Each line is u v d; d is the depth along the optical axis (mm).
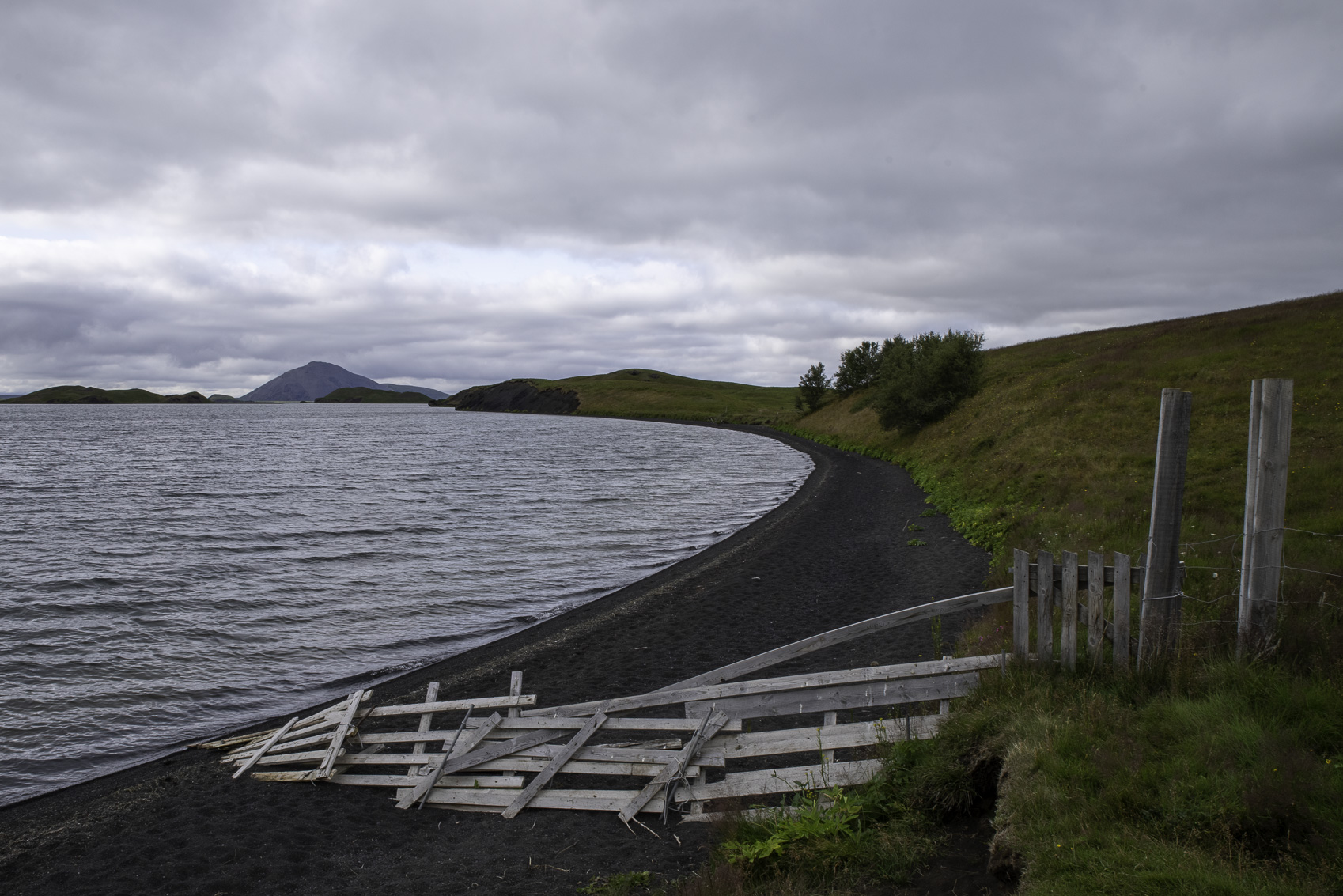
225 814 7414
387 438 96875
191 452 72812
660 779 6773
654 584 17359
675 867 5777
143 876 6375
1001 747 5637
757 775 6711
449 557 21812
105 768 9133
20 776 8969
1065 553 6512
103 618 15602
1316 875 3771
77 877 6469
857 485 33344
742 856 5246
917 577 15039
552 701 10062
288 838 6848
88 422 148375
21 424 137750
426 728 8047
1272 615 6078
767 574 16953
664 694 7406
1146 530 12516
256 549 23188
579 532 25875
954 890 4645
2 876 6578
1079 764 4992
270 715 10719
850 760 6930
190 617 15625
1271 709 5242
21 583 18688
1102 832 4363
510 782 7301
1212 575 9078
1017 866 4555
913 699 6898
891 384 46156
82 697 11398
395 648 13594
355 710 8672
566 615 15258
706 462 55844
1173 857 4004
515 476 46812
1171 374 25531
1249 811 4254
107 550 23188
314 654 13305
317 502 34781
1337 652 5824
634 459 59125
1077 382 30328
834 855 5098
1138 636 6441
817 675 7125
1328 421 16047
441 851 6422
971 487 23656
